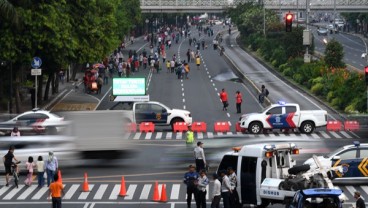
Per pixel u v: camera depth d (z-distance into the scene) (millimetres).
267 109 159750
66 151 123438
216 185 89500
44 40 174625
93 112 124938
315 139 147250
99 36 198125
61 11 180250
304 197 74062
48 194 105438
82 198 103562
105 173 121188
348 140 149000
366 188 106875
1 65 181250
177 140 151500
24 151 120625
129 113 162875
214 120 178250
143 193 106562
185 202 100812
